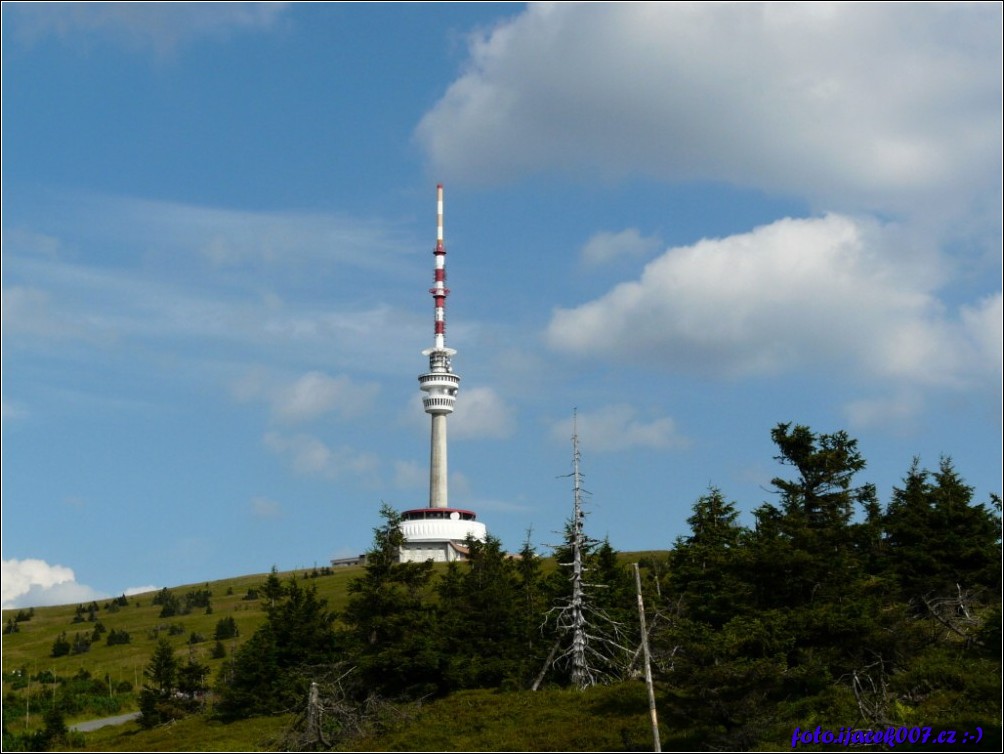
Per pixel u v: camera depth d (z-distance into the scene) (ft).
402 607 267.18
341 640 285.43
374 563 274.36
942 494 263.29
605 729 208.44
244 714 277.85
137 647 510.17
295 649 284.20
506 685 257.96
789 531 208.33
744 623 193.16
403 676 260.01
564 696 239.91
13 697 370.94
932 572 246.47
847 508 221.87
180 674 303.89
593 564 272.72
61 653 508.53
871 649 200.03
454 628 273.54
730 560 212.84
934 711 188.03
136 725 299.17
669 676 192.13
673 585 271.90
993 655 202.08
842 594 204.95
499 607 277.85
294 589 306.96
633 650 251.19
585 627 260.01
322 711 230.89
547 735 210.18
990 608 223.92
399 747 215.51
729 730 195.21
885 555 255.09
